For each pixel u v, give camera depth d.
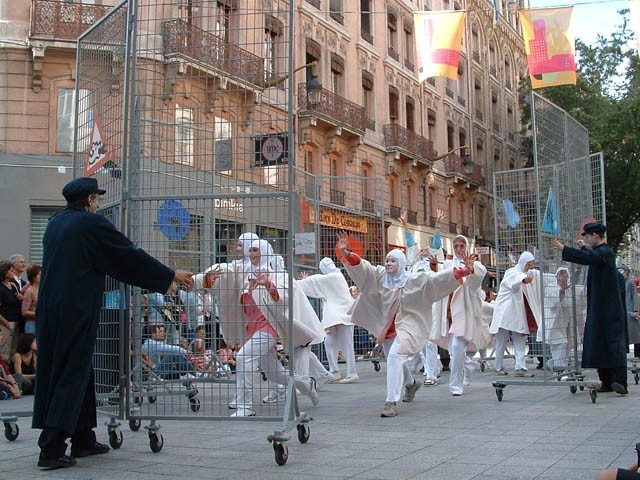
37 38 19.78
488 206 44.97
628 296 15.17
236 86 6.96
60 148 20.19
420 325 8.41
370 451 5.82
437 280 8.31
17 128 19.86
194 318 6.94
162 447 6.14
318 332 8.72
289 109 6.31
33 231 19.89
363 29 32.22
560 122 10.32
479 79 45.16
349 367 12.29
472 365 11.16
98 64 7.41
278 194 6.27
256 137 6.73
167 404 7.21
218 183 7.01
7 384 10.33
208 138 7.23
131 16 6.69
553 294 10.07
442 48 12.61
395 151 32.47
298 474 5.00
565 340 10.18
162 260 6.73
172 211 6.75
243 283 6.83
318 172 27.70
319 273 13.88
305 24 27.73
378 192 31.72
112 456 5.81
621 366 9.43
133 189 6.65
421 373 13.80
